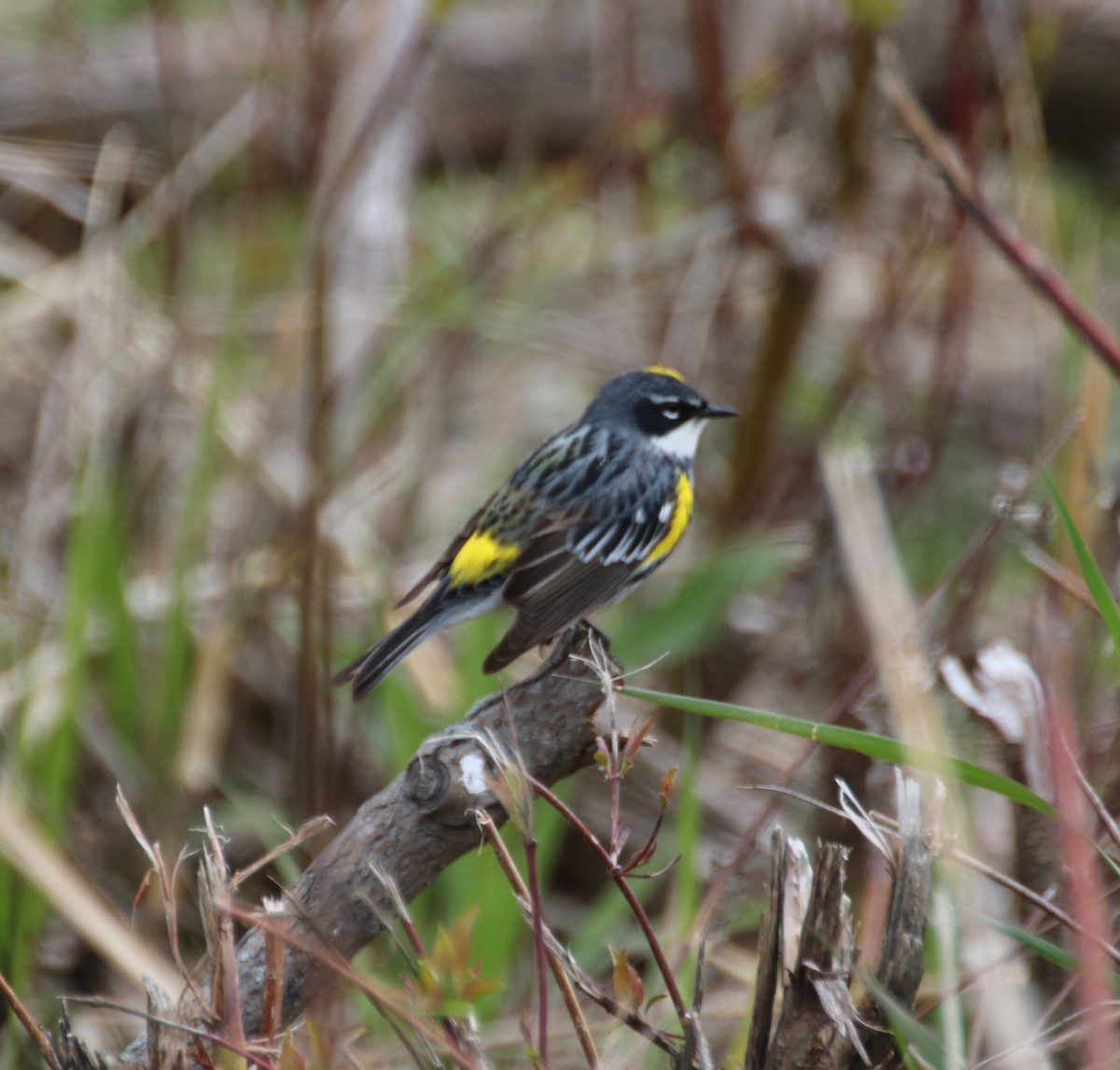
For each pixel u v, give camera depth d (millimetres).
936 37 14188
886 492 12406
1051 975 6770
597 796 11023
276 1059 5477
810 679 11500
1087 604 7508
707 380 13930
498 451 13602
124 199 14891
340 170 11344
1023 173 12219
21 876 8453
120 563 10430
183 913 9430
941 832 6020
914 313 15984
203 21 15781
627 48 13477
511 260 13820
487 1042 7836
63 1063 5910
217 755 10688
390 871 5691
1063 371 10180
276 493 11719
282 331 12797
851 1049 5434
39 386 13258
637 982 5527
